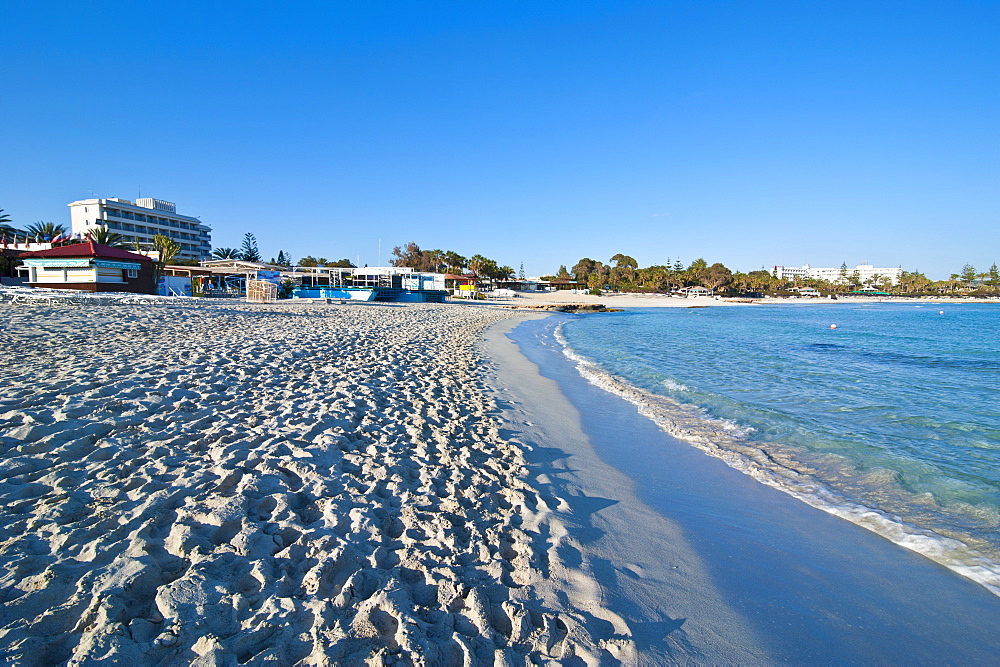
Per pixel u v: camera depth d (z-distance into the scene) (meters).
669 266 130.88
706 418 8.66
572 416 8.56
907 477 6.07
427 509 4.14
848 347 21.14
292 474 4.47
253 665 2.27
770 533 4.65
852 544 4.49
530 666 2.58
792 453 6.92
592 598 3.30
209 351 10.10
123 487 3.86
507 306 53.97
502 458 5.85
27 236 53.50
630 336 25.31
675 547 4.27
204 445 4.95
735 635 3.17
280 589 2.87
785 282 131.75
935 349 20.59
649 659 2.82
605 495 5.26
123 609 2.51
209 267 46.34
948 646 3.23
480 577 3.30
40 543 3.03
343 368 9.73
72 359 8.44
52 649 2.23
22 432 4.71
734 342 22.80
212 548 3.18
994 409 9.64
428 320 25.80
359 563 3.23
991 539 4.64
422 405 7.65
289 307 27.64
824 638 3.23
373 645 2.50
